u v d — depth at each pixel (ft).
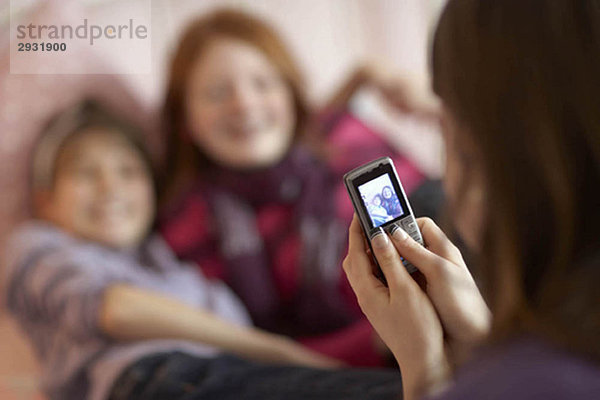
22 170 5.26
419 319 1.91
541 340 1.28
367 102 6.41
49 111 5.36
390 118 6.43
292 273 5.18
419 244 2.00
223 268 5.27
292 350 4.43
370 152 5.64
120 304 4.19
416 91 5.83
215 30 5.48
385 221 2.03
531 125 1.36
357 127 5.87
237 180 5.41
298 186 5.41
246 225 5.31
